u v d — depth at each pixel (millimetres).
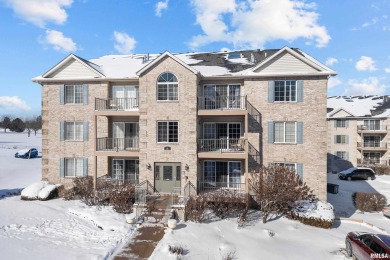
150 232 14430
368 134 43281
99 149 21672
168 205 17219
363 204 22312
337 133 43219
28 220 16031
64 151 22906
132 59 26797
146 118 20234
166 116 20047
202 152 19844
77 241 13297
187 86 19828
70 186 22719
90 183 20625
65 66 22844
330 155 43250
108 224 15234
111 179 21016
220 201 17156
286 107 20297
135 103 22406
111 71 23375
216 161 21297
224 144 21375
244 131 20906
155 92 20125
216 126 21578
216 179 21297
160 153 20094
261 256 12484
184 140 19859
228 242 13656
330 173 40406
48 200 20750
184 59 24828
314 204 18297
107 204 19141
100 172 22469
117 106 22281
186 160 19797
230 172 21188
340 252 13438
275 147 20422
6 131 140000
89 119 22625
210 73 21156
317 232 16031
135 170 22469
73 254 11797
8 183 28250
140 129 20281
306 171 20047
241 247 13219
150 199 18281
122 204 17484
